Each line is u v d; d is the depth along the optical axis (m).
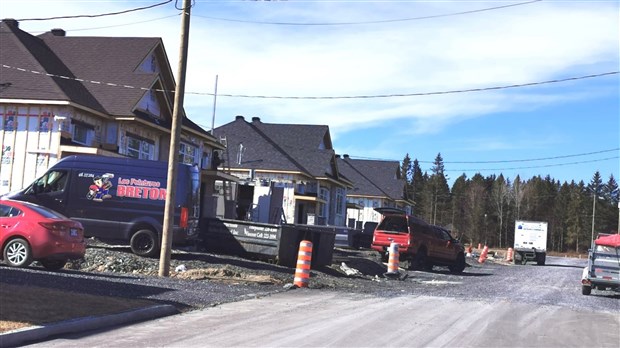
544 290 19.98
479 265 39.00
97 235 17.23
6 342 7.55
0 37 25.83
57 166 17.53
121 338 8.45
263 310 11.79
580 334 10.61
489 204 110.00
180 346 8.09
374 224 38.19
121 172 17.45
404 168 149.00
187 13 16.09
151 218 17.25
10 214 14.15
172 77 30.16
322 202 45.19
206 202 30.03
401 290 17.38
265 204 32.84
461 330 10.36
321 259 20.73
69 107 23.23
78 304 9.99
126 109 25.00
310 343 8.63
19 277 12.07
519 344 9.32
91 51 28.14
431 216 112.00
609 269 18.83
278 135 49.38
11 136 23.44
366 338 9.20
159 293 12.54
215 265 17.53
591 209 111.88
